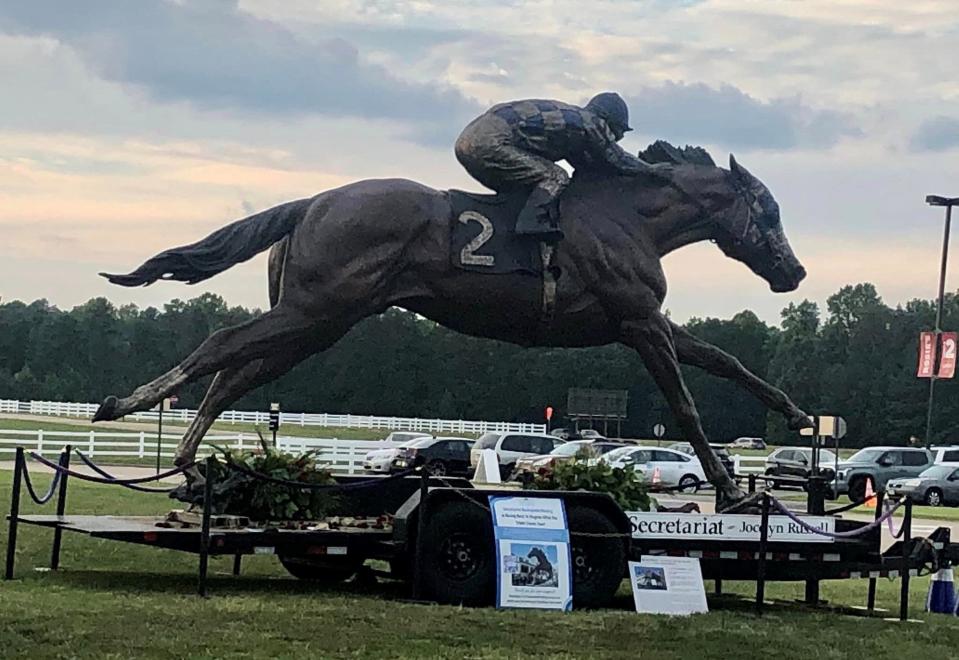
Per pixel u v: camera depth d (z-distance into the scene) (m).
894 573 12.93
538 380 86.06
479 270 11.52
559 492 11.40
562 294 11.73
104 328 103.12
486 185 11.84
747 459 42.41
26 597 10.32
